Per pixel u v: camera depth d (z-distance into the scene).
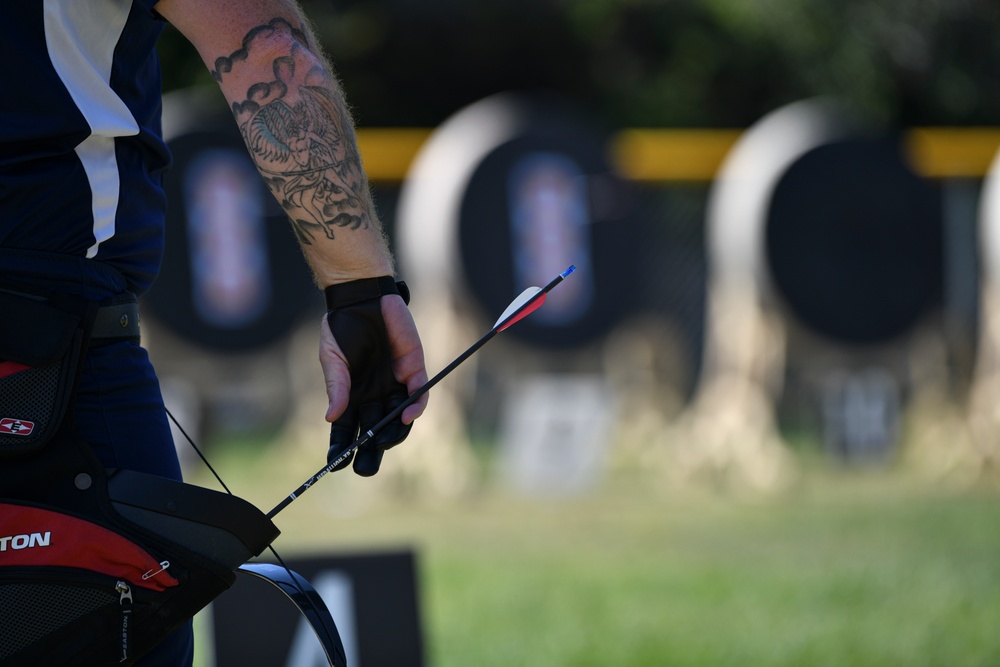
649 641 16.19
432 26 59.59
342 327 6.09
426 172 31.61
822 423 37.88
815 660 15.34
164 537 5.53
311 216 6.03
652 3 60.09
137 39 5.94
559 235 31.98
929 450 35.19
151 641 5.57
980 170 35.62
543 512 28.02
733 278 32.44
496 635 16.48
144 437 5.89
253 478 31.47
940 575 20.56
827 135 32.75
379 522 26.69
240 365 32.69
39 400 5.46
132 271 6.06
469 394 33.69
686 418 34.78
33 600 5.35
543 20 60.16
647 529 25.73
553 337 32.09
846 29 60.53
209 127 30.78
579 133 32.16
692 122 62.25
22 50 5.52
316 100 6.00
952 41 61.53
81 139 5.66
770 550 23.22
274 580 6.11
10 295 5.50
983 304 34.72
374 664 11.22
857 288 32.88
